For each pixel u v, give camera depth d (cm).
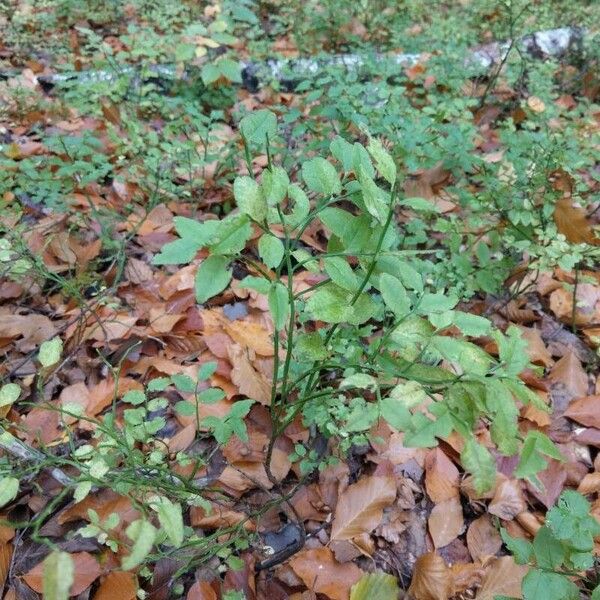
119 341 212
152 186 275
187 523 164
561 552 117
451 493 178
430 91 334
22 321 212
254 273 244
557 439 196
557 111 308
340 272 117
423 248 261
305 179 124
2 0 437
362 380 113
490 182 241
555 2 446
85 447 136
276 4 446
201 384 199
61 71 373
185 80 345
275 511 168
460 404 109
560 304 239
